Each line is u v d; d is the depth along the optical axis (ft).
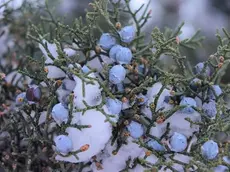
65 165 0.79
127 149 0.77
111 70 0.74
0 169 0.86
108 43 0.79
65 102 0.76
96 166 0.78
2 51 1.06
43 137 0.76
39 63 0.79
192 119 0.78
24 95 0.83
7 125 0.82
